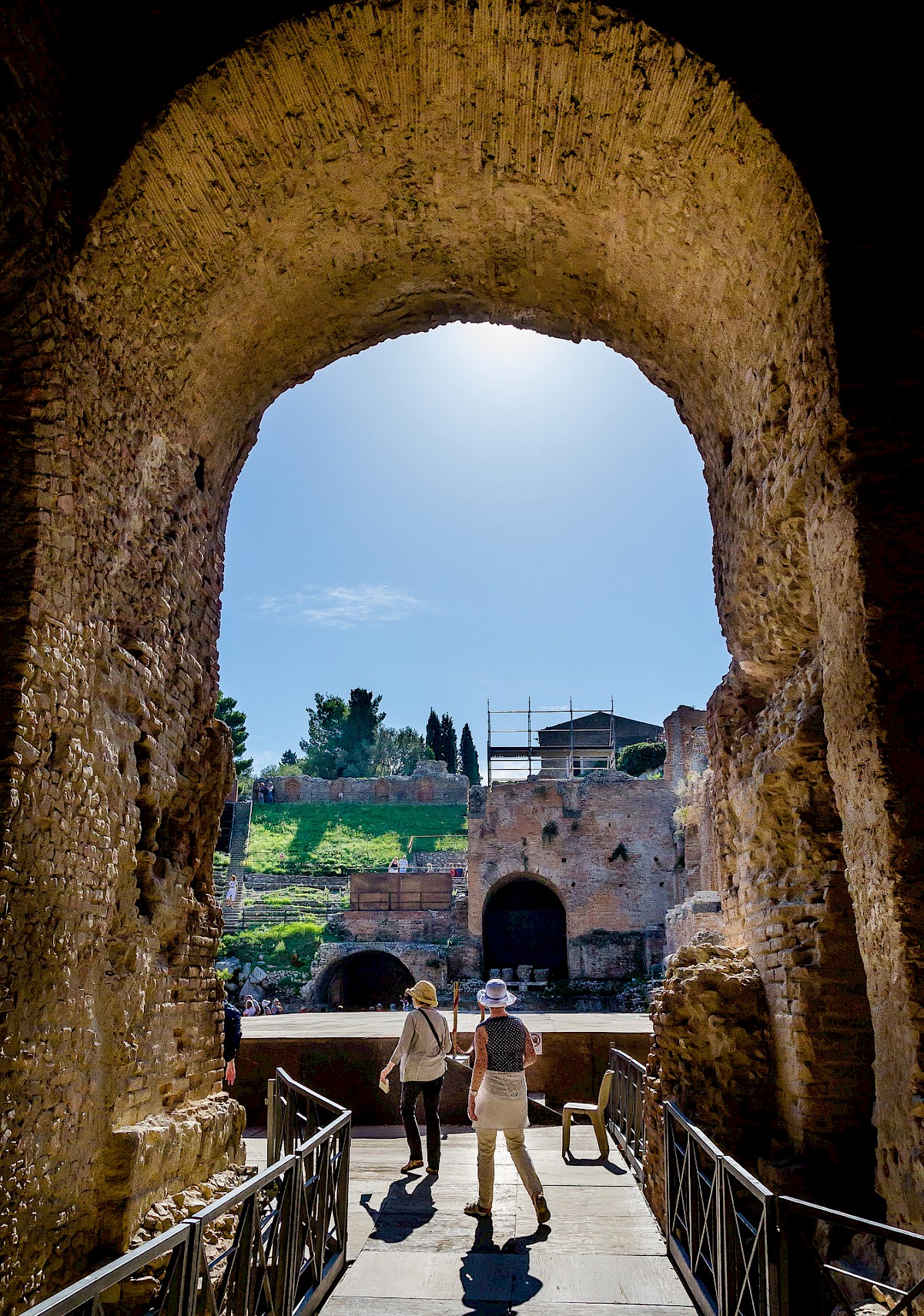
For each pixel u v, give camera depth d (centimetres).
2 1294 413
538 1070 1021
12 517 477
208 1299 341
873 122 525
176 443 674
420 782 4819
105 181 523
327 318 798
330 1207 530
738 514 708
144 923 592
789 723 621
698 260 652
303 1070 1011
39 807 469
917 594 470
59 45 513
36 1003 456
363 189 661
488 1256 547
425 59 561
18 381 488
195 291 630
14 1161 430
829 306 505
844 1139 554
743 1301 427
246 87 548
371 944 2986
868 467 484
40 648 475
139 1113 571
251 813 4444
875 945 464
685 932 2309
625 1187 692
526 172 652
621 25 532
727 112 538
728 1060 621
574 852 3145
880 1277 468
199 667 727
